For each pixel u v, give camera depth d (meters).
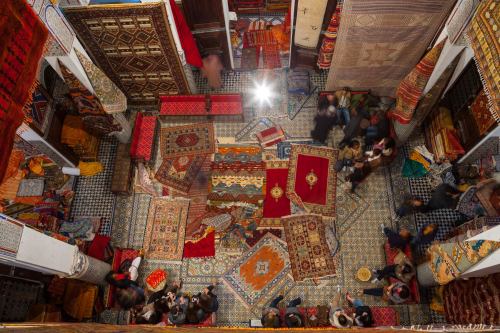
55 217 6.23
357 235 6.17
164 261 6.14
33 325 3.04
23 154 6.13
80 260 5.00
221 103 6.91
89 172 6.72
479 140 5.54
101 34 5.73
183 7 6.04
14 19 3.80
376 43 5.84
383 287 5.81
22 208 6.23
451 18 4.78
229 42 6.75
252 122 7.01
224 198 6.44
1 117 3.90
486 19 4.01
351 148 6.29
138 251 6.11
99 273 5.60
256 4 7.72
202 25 6.34
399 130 6.30
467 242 4.04
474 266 3.97
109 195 6.59
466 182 6.10
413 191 6.36
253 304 5.86
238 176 6.57
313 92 7.21
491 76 4.05
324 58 6.66
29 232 4.03
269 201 6.39
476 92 5.40
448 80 5.50
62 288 5.66
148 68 6.43
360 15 5.40
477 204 5.79
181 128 6.98
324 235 6.16
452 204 5.85
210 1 5.93
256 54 7.53
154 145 6.86
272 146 6.80
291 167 6.57
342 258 6.05
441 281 4.65
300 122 6.97
